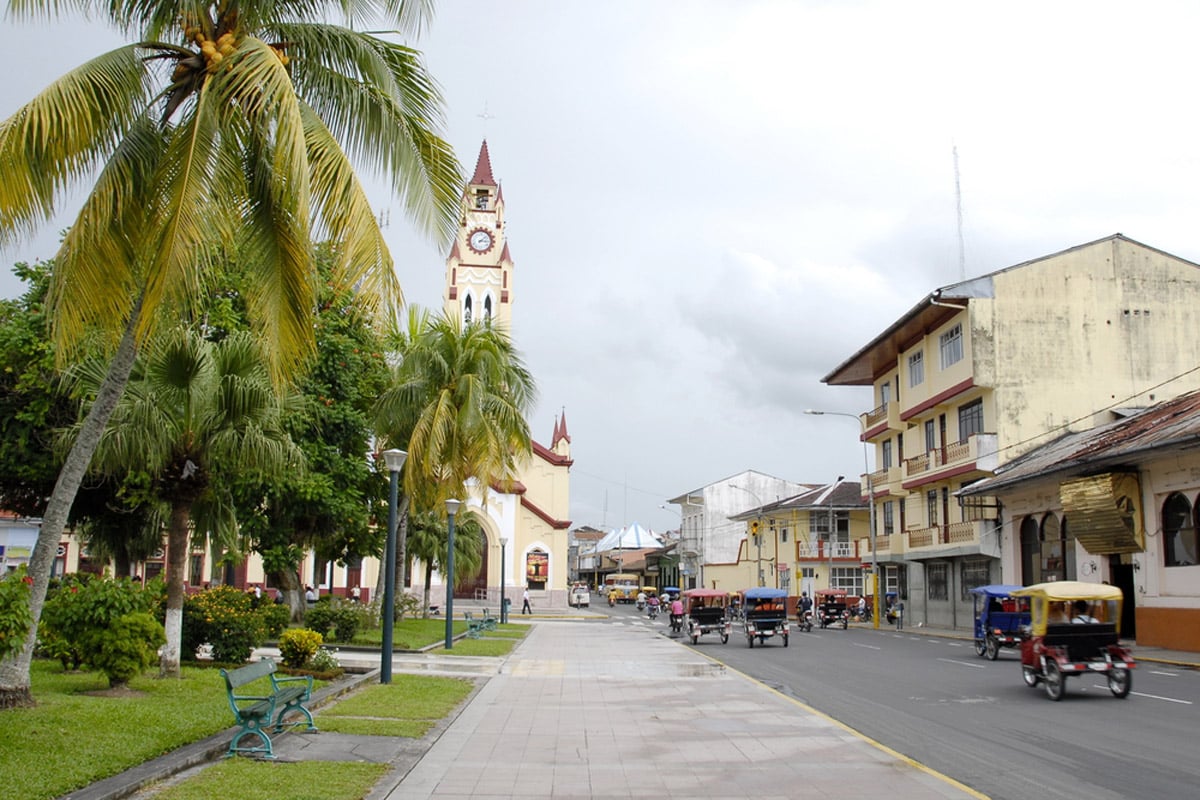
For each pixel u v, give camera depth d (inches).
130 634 503.5
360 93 453.1
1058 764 386.9
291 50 456.4
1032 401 1475.1
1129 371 1494.8
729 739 442.3
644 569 4788.4
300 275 449.1
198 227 384.2
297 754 377.1
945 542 1638.8
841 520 2564.0
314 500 1069.1
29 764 311.3
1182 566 1024.2
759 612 1217.4
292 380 514.9
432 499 1208.2
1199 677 764.0
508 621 1996.8
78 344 477.1
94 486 887.1
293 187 370.0
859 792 328.8
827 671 839.1
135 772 316.2
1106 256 1520.7
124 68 409.4
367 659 869.8
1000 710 561.9
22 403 882.8
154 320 384.5
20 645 349.1
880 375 2038.6
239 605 716.7
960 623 1635.1
